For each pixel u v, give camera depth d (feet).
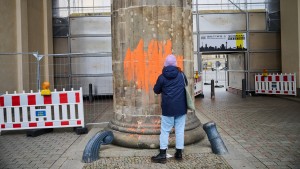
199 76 48.44
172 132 18.93
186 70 19.76
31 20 41.96
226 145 19.74
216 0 52.65
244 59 52.21
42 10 46.73
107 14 52.11
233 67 58.65
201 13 52.01
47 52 47.21
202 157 17.28
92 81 51.98
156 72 19.03
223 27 52.19
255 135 22.50
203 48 52.11
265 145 19.72
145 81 19.15
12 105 24.13
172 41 19.13
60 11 51.88
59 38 51.85
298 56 45.03
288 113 32.19
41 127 24.21
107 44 52.21
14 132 25.61
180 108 16.39
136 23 19.12
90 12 52.54
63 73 51.85
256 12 52.06
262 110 34.60
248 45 51.96
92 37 52.11
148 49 19.06
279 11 51.88
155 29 18.98
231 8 52.65
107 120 30.35
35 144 21.34
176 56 19.26
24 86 38.29
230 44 52.06
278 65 52.21
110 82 52.06
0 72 35.24
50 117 24.29
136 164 16.38
